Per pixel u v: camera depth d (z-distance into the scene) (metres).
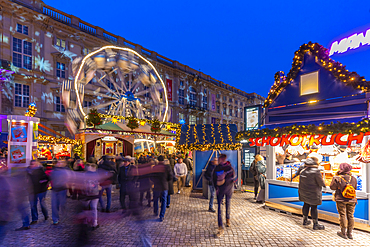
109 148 17.22
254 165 7.66
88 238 3.90
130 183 4.11
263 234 4.43
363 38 6.79
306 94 6.45
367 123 4.56
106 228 4.63
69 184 4.13
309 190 4.73
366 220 4.64
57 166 4.86
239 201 7.35
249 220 5.31
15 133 8.36
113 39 28.56
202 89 43.59
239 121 54.25
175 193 8.71
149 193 6.12
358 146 5.65
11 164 8.23
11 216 3.47
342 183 4.27
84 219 3.95
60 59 22.77
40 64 21.27
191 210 6.14
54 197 4.75
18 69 19.69
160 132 14.95
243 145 11.29
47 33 21.98
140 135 16.30
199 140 9.62
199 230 4.61
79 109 14.57
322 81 6.13
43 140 10.93
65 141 11.57
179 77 38.25
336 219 5.05
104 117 12.73
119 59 17.20
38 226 4.67
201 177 9.19
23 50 20.39
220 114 47.69
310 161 4.82
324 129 5.17
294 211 5.74
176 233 4.43
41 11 21.70
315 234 4.44
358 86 5.39
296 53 6.73
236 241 4.08
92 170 4.30
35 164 4.85
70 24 23.86
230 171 4.69
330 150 6.30
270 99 7.32
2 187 3.37
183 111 38.44
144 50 33.22
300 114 6.51
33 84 20.55
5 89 18.72
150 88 20.48
